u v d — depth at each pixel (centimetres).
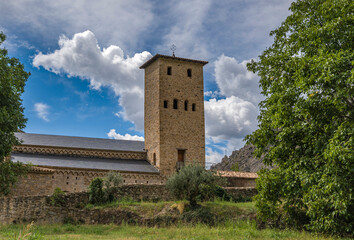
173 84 4981
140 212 2512
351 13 1889
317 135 1919
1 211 2688
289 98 1984
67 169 4109
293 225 2225
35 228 2220
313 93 1816
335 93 1784
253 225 2270
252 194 2989
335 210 1711
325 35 1919
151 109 5041
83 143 5094
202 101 5100
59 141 4988
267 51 2450
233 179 4428
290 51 2222
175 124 4875
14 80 2741
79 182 4141
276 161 2130
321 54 1822
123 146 5256
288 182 1955
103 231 2216
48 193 3734
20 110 2759
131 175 4428
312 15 2192
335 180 1664
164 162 4703
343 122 1745
